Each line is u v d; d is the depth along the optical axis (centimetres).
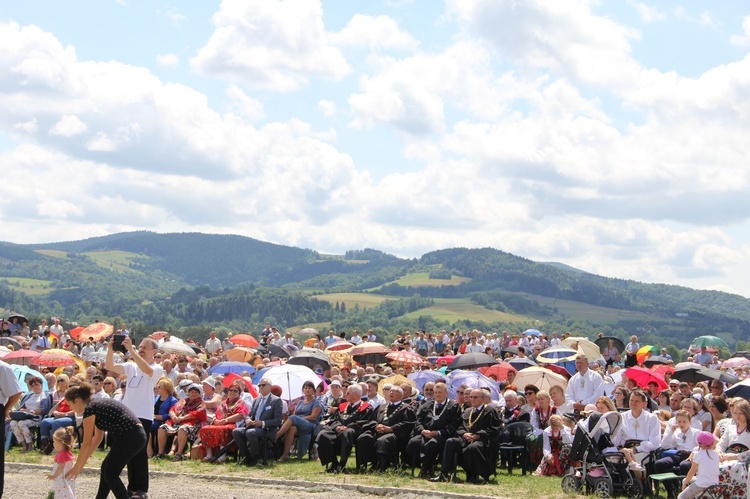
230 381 2077
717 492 1128
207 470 1484
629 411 1358
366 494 1277
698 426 1433
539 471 1476
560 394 1616
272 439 1577
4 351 2430
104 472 998
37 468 1497
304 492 1291
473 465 1370
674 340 19825
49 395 1802
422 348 3391
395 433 1473
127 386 1193
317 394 1797
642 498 1254
